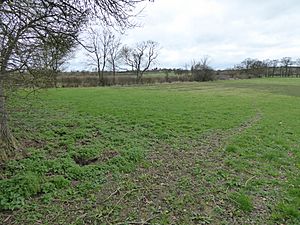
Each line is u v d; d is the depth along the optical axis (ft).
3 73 19.12
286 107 70.64
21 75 20.92
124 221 15.31
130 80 183.11
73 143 28.22
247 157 27.53
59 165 21.53
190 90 124.16
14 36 18.97
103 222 15.16
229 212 16.72
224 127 42.29
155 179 21.25
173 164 24.79
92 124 38.88
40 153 24.09
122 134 33.81
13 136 25.91
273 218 16.11
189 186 20.15
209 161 25.99
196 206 17.33
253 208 17.24
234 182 21.03
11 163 20.89
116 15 25.68
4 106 23.06
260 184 20.90
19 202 16.33
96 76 177.68
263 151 29.68
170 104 67.92
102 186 19.44
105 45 199.31
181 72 218.18
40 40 21.22
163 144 31.24
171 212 16.51
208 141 33.63
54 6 21.42
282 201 18.12
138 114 50.14
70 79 143.64
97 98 77.30
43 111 48.62
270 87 151.84
